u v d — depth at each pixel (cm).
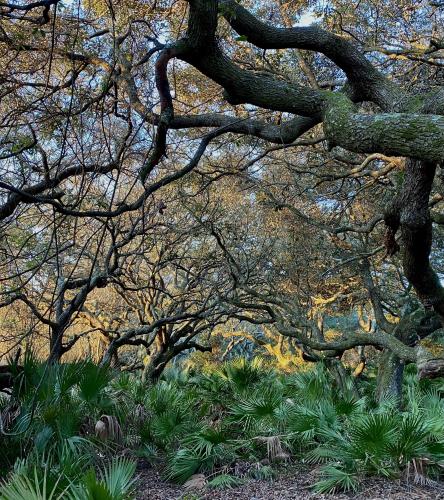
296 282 1262
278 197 1216
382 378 1071
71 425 636
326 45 559
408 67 905
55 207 468
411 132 394
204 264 1316
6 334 1006
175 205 1177
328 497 651
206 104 891
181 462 733
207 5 466
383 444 662
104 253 1105
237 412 833
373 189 1145
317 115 525
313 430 774
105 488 385
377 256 1312
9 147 597
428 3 845
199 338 2011
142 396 904
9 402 655
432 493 641
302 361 1614
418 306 1245
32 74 567
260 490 688
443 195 848
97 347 1484
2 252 679
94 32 591
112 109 561
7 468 537
